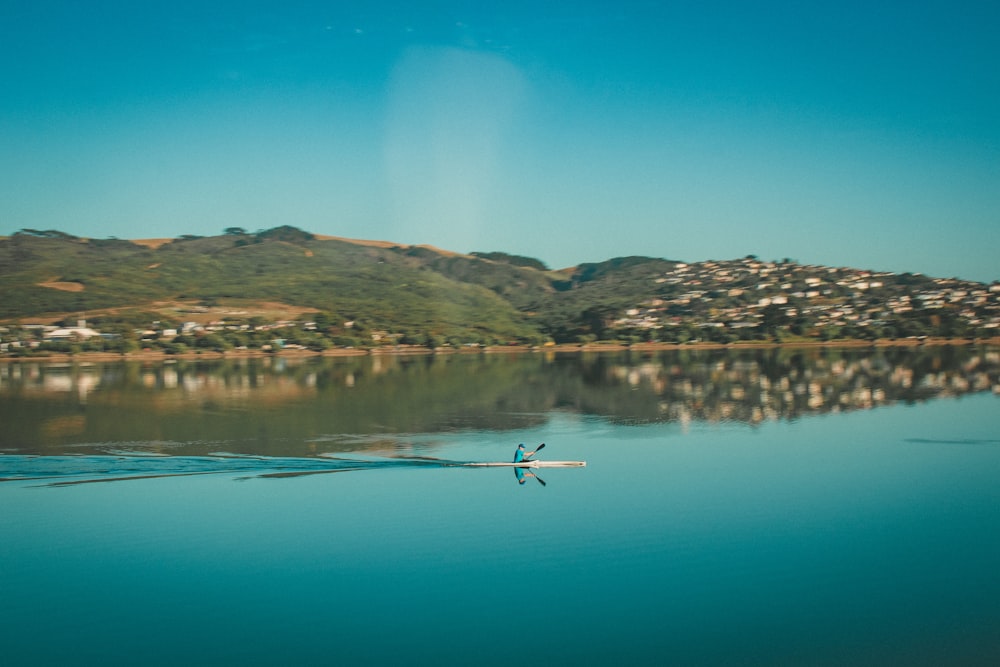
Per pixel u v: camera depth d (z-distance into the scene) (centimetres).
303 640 2925
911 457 6053
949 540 3947
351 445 6575
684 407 9100
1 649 2859
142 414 8531
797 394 10288
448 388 11400
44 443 6675
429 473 5425
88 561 3662
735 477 5328
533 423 7894
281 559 3688
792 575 3494
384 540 3938
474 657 2806
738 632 2977
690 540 3959
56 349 18288
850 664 2755
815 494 4862
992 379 11888
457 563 3650
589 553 3766
